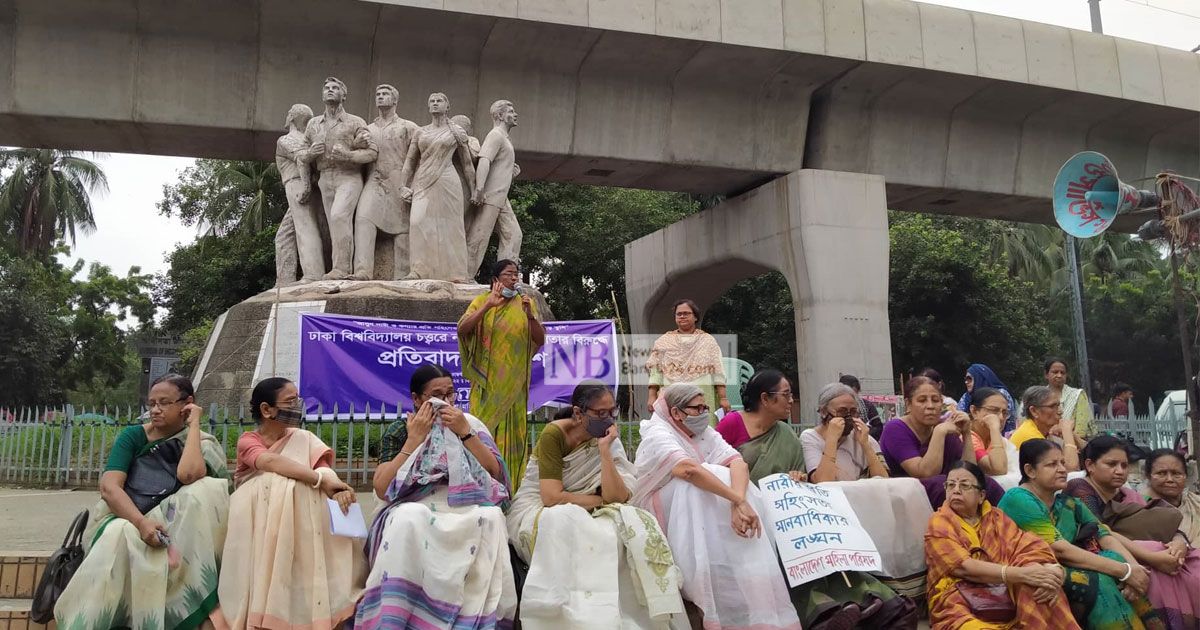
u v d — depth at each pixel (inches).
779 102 651.5
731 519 166.9
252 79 553.6
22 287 1139.3
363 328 360.5
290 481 158.9
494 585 151.9
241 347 377.1
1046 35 657.0
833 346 628.7
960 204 743.7
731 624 162.6
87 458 374.3
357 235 404.8
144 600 146.8
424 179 406.0
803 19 595.5
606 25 557.9
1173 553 179.2
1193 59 704.4
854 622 163.2
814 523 173.0
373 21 543.5
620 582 161.0
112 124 542.9
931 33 625.0
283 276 416.5
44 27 524.7
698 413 178.1
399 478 159.3
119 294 1469.0
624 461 177.3
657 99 624.4
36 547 214.5
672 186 693.9
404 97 576.1
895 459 205.3
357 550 162.4
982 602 166.2
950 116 689.0
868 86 646.5
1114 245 1332.4
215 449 170.4
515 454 204.8
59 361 1277.1
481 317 207.9
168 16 532.1
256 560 152.7
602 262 937.5
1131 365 1195.9
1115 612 171.2
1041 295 1171.3
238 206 1008.2
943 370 977.5
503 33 561.0
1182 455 205.0
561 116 605.6
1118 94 673.0
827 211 639.8
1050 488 181.8
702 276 772.6
